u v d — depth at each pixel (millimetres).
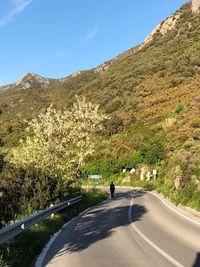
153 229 15352
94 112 30656
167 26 135250
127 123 74688
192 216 19844
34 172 18219
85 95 105750
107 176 61875
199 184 25234
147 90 87188
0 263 8188
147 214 21000
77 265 9461
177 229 15266
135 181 54688
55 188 19484
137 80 95438
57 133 28688
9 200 15992
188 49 101875
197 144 41094
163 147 54312
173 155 45500
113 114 81875
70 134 28703
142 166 57562
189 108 62625
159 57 106875
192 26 121125
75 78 174125
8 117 132500
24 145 28969
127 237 13531
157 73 95000
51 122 28953
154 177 47188
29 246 10969
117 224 17266
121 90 93875
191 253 10453
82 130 30016
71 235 14383
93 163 64562
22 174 17906
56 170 26859
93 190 38562
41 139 28359
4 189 16078
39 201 17234
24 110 137750
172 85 84312
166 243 12094
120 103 86375
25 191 17219
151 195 36625
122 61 126562
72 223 18125
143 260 9680
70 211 21688
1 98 168500
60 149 27859
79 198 26375
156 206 25625
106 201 33062
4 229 9438
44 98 153125
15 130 91938
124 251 11008
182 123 57094
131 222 17797
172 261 9445
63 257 10508
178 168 34875
